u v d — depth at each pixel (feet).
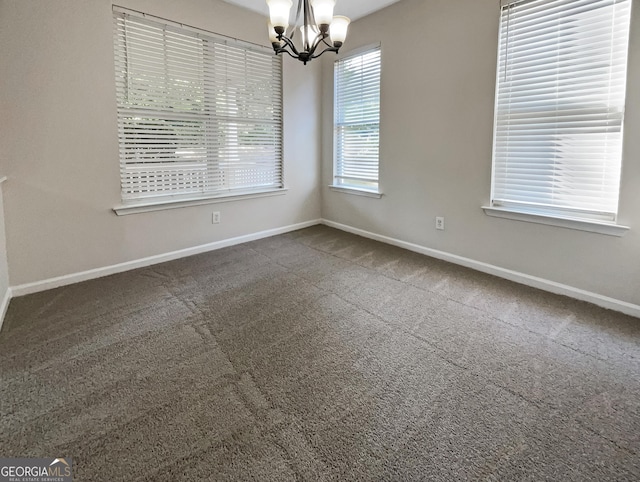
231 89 12.42
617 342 6.88
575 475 4.11
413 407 5.18
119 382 5.72
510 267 10.02
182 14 10.77
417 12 11.23
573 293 8.83
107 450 4.42
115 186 10.18
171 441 4.56
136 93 10.24
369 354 6.52
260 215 14.12
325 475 4.09
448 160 11.10
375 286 9.61
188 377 5.86
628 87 7.41
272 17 6.32
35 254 9.08
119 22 9.69
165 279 10.07
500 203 10.07
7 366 6.11
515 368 6.10
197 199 11.93
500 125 9.73
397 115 12.37
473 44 9.98
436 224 11.76
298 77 14.38
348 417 4.99
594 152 8.14
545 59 8.64
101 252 10.18
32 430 4.73
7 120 8.36
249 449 4.44
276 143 14.23
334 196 15.49
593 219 8.32
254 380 5.79
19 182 8.66
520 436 4.66
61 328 7.39
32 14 8.36
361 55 13.41
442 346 6.77
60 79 8.91
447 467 4.20
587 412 5.09
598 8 7.72
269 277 10.24
